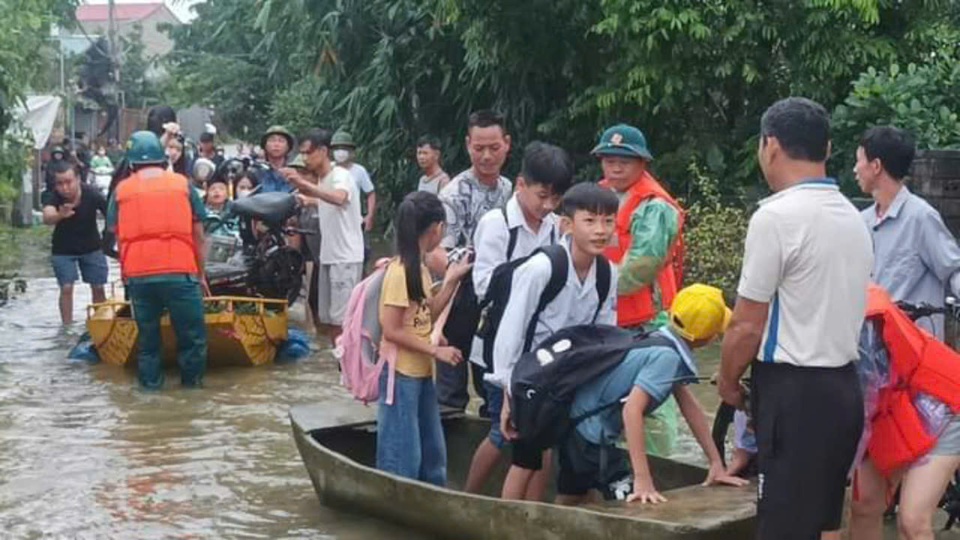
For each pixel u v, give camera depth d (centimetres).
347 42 1659
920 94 1062
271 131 1225
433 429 632
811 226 430
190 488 685
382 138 1647
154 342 939
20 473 714
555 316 568
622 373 544
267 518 630
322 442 666
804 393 433
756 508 484
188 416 857
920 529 488
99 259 1230
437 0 1400
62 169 1198
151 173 926
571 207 564
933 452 487
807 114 436
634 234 650
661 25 1191
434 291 636
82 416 857
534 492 602
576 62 1353
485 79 1458
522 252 610
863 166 591
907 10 1248
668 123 1329
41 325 1253
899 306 566
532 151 609
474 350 618
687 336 545
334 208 1061
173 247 919
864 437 486
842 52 1205
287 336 1067
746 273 436
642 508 514
